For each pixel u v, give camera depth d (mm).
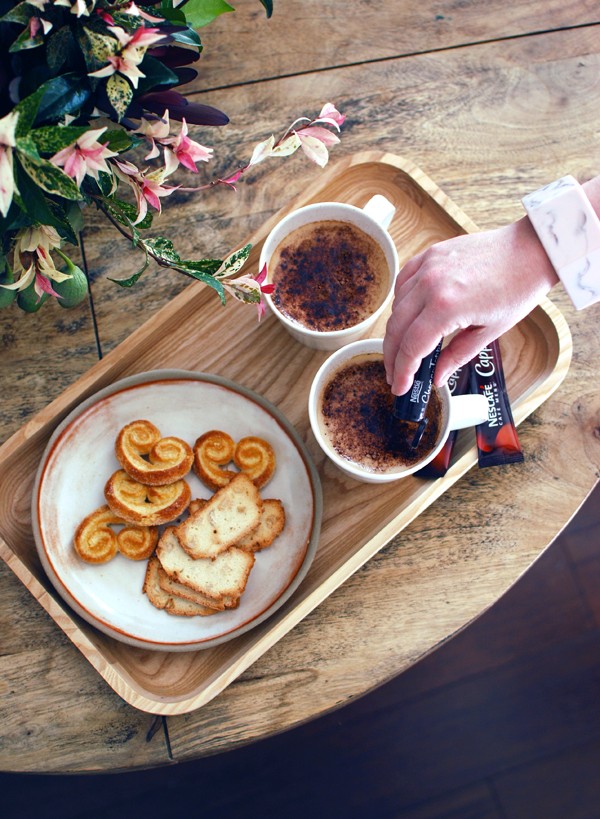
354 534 778
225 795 1166
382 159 831
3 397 822
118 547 762
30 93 583
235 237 850
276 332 816
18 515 789
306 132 663
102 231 847
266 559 763
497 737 1185
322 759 1178
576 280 678
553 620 1209
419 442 762
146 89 600
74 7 543
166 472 756
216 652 758
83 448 773
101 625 734
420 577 774
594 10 897
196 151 621
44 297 785
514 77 883
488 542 781
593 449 795
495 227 849
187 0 639
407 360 689
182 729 749
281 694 753
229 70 885
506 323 702
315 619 766
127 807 1160
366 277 794
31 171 542
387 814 1165
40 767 743
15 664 761
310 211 786
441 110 876
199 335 817
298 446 768
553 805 1168
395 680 1196
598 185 692
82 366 827
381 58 889
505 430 776
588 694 1193
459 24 896
